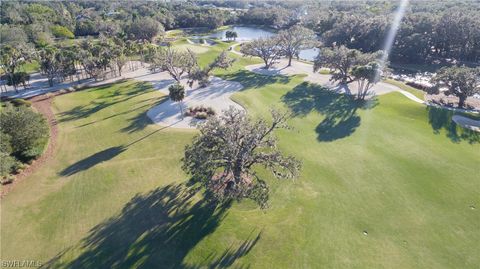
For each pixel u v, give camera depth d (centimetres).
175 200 4084
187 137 5784
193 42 16012
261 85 8919
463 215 3834
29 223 3756
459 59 12006
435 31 11800
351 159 5006
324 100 7669
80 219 3806
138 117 6762
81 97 8169
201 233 3547
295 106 7262
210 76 9662
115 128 6269
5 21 17200
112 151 5381
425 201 4069
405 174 4612
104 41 12431
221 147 3747
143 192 4259
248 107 7150
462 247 3391
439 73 7650
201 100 7675
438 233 3575
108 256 3288
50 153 5341
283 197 4147
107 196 4200
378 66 7231
